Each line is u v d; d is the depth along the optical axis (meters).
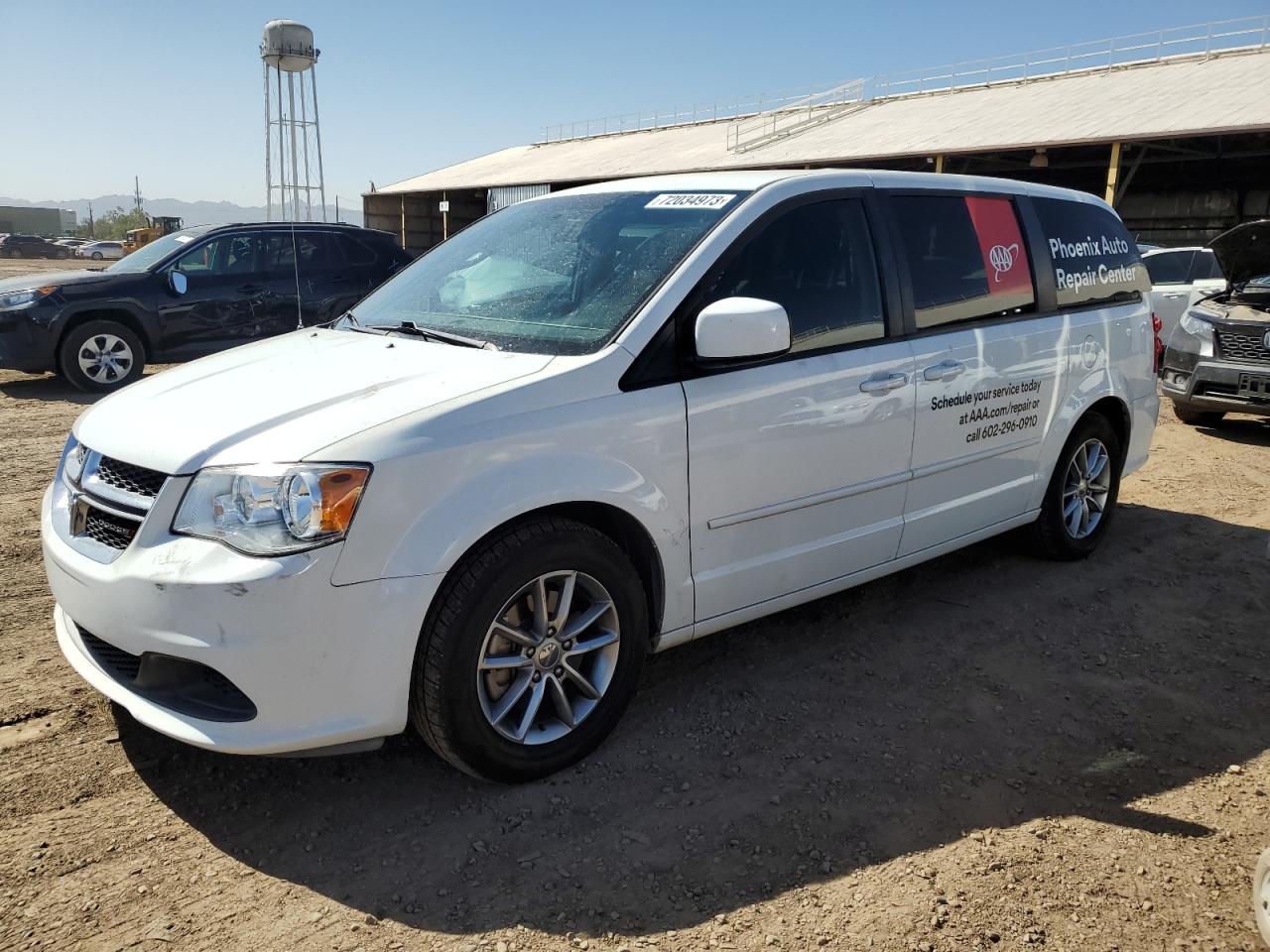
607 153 41.19
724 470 3.17
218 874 2.48
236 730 2.49
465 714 2.67
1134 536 5.45
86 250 59.22
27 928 2.26
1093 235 4.87
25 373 10.70
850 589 4.53
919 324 3.81
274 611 2.39
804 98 35.84
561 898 2.40
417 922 2.32
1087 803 2.86
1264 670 3.78
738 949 2.24
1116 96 25.48
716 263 3.18
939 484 3.98
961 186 4.16
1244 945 2.29
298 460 2.44
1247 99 21.34
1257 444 8.05
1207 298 8.66
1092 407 4.89
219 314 9.98
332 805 2.78
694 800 2.83
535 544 2.72
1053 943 2.28
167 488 2.52
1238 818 2.79
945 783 2.94
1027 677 3.67
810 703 3.43
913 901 2.41
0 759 2.94
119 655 2.74
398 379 2.87
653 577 3.12
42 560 4.66
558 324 3.16
